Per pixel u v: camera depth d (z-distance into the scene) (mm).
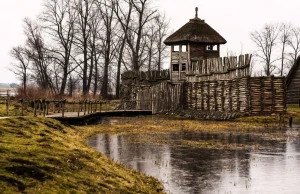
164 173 25703
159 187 22172
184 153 33250
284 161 29844
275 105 67375
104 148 35656
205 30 92438
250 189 21969
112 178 21438
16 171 17719
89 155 25672
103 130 50812
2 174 16781
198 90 79562
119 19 112062
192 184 22969
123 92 102188
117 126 56062
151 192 20844
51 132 32844
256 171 26375
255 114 66875
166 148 36000
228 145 38062
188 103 83125
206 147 36719
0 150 20234
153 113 86438
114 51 120688
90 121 62438
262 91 67125
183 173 25750
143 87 95812
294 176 25016
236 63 69188
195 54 91062
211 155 32406
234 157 31469
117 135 46125
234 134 47375
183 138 43344
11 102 67312
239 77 68125
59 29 112438
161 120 69188
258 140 41656
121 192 19281
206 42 90250
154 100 86688
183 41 90750
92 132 47750
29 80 144750
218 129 53406
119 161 29484
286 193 21281
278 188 22203
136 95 96875
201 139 42562
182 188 22109
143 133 48438
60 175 18906
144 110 85500
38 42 113250
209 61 76500
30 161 19516
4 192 15047
